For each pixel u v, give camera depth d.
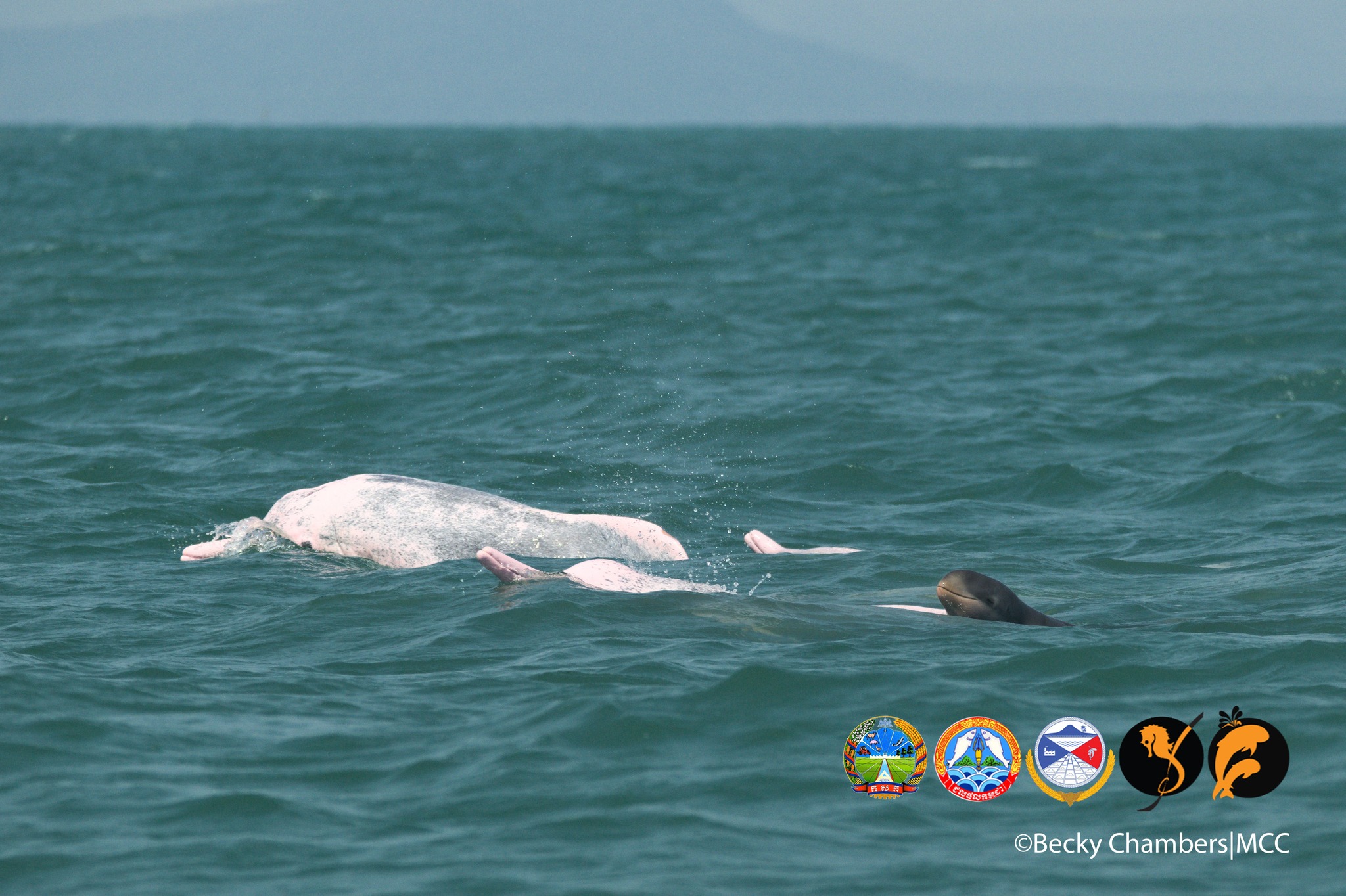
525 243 156.00
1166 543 46.50
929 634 33.78
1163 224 187.12
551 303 106.25
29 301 103.69
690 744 26.00
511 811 23.08
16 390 73.25
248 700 28.67
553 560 42.66
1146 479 56.34
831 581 41.31
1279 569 41.53
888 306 107.19
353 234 162.38
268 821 22.62
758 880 20.72
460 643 32.91
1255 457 59.81
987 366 82.75
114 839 21.97
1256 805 23.33
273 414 68.31
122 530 46.75
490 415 68.31
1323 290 113.19
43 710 27.03
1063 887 20.61
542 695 28.64
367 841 22.03
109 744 25.72
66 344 85.00
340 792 23.88
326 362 80.50
